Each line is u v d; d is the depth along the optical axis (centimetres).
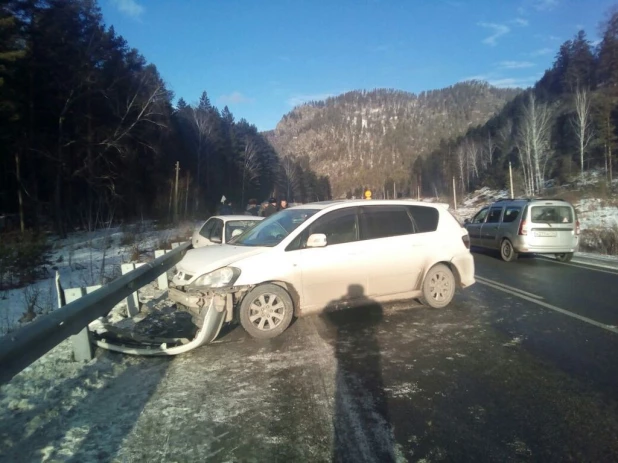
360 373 467
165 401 408
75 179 3369
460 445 331
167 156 5034
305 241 637
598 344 550
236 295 594
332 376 460
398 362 496
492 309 728
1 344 326
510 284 948
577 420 365
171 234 2312
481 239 1510
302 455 322
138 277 647
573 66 7762
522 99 9969
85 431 357
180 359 515
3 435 351
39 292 922
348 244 661
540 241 1284
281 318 598
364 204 700
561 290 881
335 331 615
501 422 363
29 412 388
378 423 364
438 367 480
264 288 592
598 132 5891
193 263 612
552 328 619
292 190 13175
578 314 694
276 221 712
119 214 3584
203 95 8081
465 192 9431
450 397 408
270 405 398
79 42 3112
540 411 381
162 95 3862
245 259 599
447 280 735
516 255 1341
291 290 615
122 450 331
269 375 464
